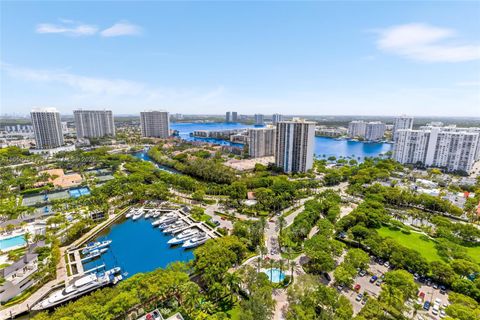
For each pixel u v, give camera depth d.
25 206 151.50
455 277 85.38
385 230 129.38
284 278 91.75
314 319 66.44
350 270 86.31
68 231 122.38
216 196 181.88
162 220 141.88
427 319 73.69
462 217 149.00
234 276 80.31
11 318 75.75
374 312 68.56
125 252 116.12
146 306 77.88
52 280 92.56
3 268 92.81
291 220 142.62
